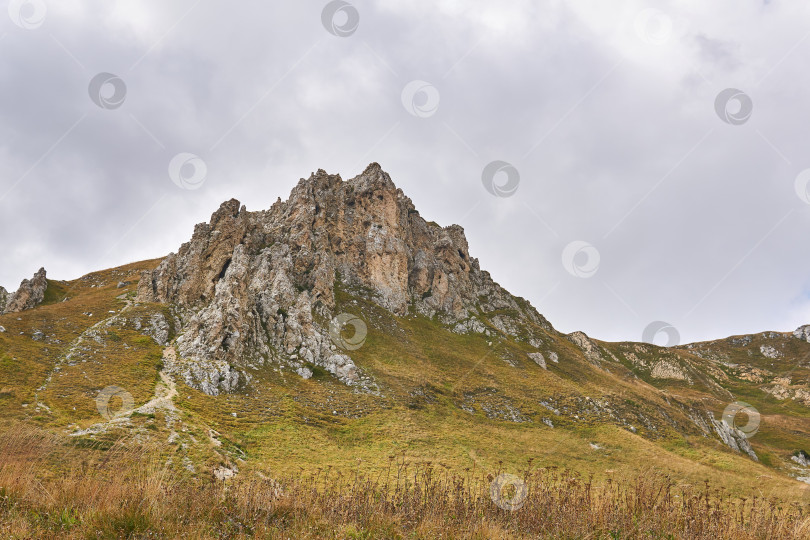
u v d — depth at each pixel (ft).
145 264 463.01
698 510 33.68
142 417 144.05
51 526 25.36
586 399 294.66
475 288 490.90
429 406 245.04
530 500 36.27
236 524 28.89
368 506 35.27
